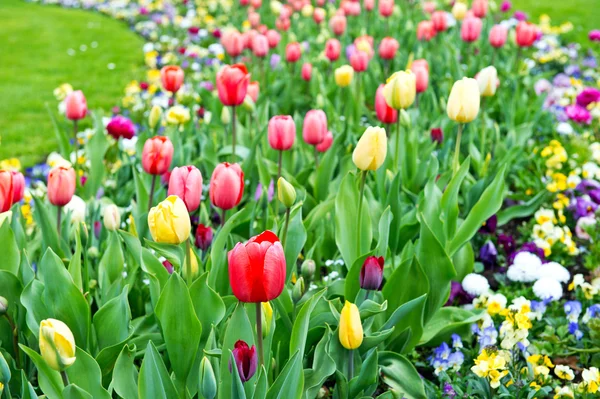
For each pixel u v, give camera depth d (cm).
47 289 166
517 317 182
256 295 149
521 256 205
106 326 168
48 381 156
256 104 270
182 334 160
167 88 232
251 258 147
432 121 255
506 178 245
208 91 292
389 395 170
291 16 441
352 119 259
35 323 167
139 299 186
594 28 485
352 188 183
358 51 252
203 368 150
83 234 182
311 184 222
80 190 226
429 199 188
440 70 317
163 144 188
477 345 190
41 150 308
